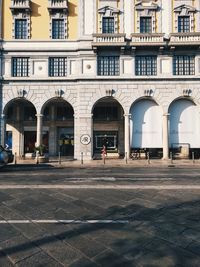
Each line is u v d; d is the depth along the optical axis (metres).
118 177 14.01
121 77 26.58
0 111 27.08
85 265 4.22
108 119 31.23
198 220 6.47
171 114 27.30
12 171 17.38
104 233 5.60
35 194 9.30
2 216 6.80
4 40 27.27
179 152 27.05
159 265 4.22
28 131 31.58
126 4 27.31
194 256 4.54
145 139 27.25
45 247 4.91
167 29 27.02
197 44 25.72
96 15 27.28
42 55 27.31
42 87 27.22
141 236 5.43
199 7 27.05
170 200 8.45
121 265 4.21
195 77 26.38
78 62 27.00
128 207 7.62
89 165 21.73
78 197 8.84
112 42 25.95
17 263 4.30
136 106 27.45
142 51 26.83
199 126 27.05
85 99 26.73
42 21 27.59
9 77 27.06
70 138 32.03
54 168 19.69
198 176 14.45
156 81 26.66
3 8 27.64
